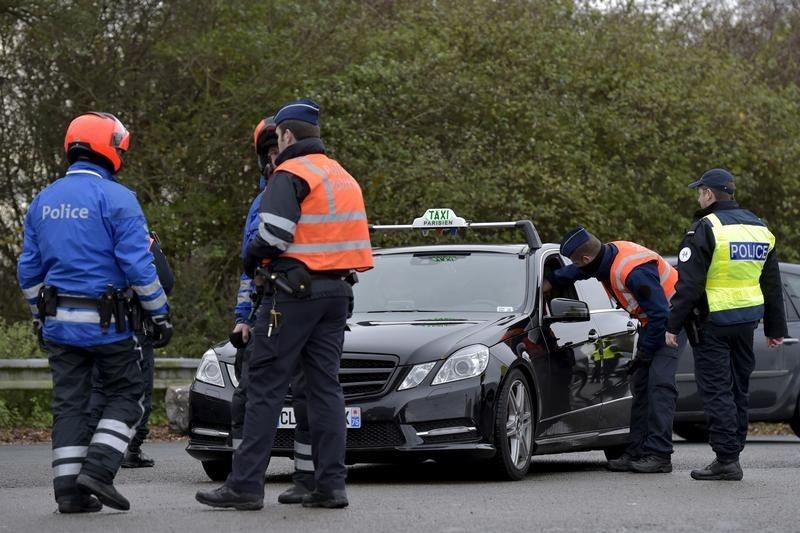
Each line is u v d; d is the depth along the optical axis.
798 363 31.31
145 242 15.05
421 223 23.09
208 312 44.38
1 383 31.12
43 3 43.94
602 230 50.50
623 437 23.20
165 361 33.84
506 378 19.48
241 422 18.50
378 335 19.55
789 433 38.41
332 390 15.36
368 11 52.91
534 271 22.09
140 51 47.97
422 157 48.44
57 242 14.95
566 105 52.78
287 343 15.04
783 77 66.75
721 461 19.59
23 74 47.91
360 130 49.59
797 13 72.88
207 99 48.44
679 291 19.50
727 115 54.78
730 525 13.92
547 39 53.41
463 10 53.78
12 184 49.06
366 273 22.77
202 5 48.56
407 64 51.12
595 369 22.45
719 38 60.97
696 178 53.94
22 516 14.70
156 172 49.19
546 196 49.59
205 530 13.30
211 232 50.97
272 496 17.50
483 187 48.31
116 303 14.96
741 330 19.48
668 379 21.48
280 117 15.36
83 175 15.14
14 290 48.78
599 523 14.02
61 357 15.09
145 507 15.81
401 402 18.81
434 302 21.83
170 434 31.58
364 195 48.59
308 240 15.07
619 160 53.38
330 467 15.32
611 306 23.98
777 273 20.09
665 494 17.28
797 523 14.13
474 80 50.91
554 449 21.09
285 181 14.96
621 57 54.44
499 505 15.82
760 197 57.22
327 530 13.29
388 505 15.73
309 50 49.19
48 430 31.08
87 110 48.31
